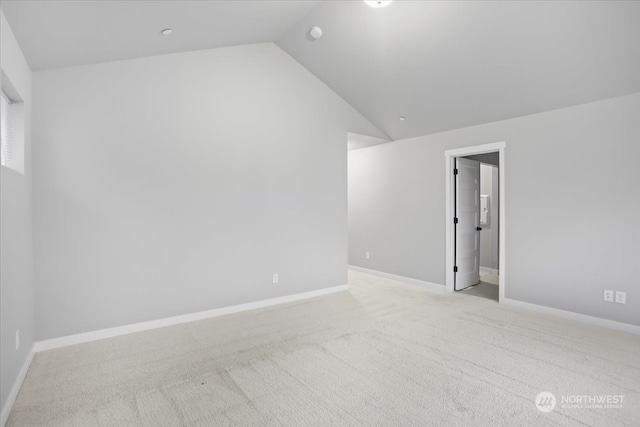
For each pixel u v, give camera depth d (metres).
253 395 2.27
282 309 4.15
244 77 4.12
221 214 3.96
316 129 4.75
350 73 4.38
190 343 3.13
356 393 2.28
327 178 4.87
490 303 4.36
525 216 4.08
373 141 5.70
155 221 3.54
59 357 2.85
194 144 3.78
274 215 4.37
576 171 3.65
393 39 3.55
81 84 3.17
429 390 2.31
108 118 3.29
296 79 4.55
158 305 3.56
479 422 1.98
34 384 2.42
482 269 6.48
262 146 4.27
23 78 2.65
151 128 3.52
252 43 4.16
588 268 3.59
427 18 3.18
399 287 5.23
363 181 6.25
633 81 3.13
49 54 2.74
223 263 3.97
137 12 2.49
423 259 5.27
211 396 2.26
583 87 3.38
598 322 3.52
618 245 3.38
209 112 3.88
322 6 3.43
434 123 4.80
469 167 5.22
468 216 5.23
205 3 2.70
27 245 2.74
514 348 2.97
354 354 2.87
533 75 3.43
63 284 3.09
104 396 2.27
